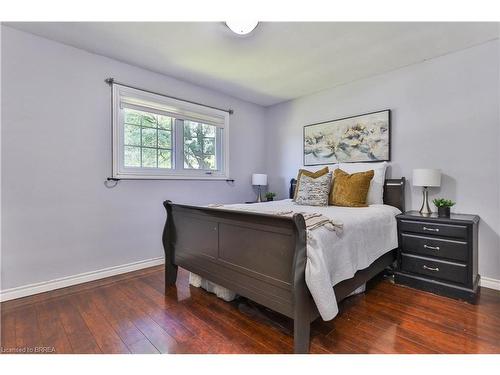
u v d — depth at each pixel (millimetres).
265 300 1648
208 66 2910
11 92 2188
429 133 2746
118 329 1742
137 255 2955
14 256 2211
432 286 2316
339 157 3510
